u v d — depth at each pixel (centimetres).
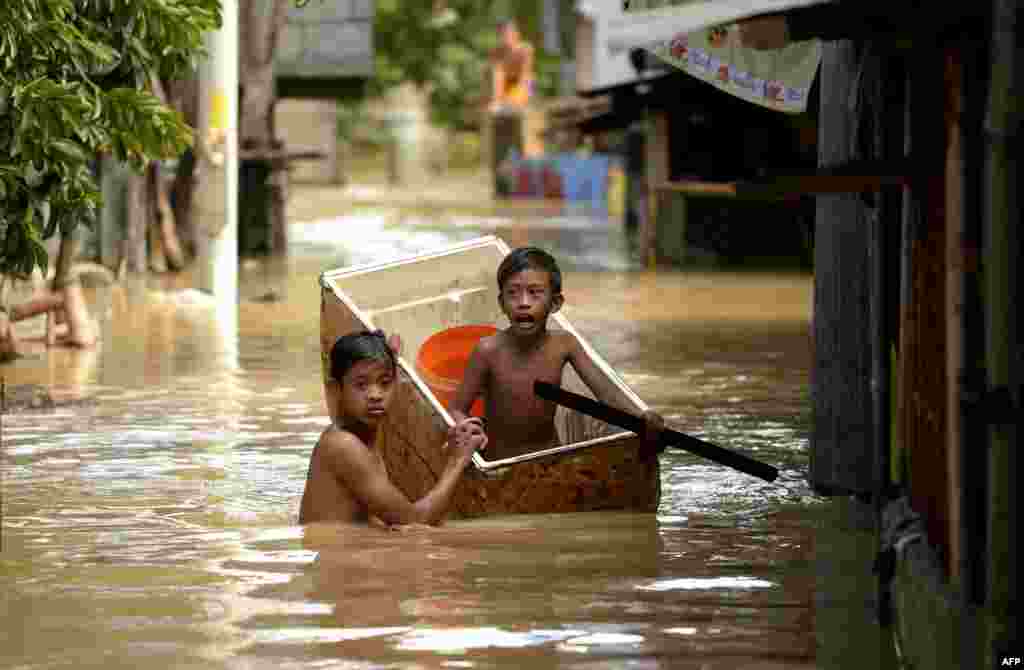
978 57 1115
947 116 1174
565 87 16988
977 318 1116
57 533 1698
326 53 6800
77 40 2184
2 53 2105
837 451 1902
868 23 1142
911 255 1386
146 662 1225
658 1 1631
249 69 6144
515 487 1742
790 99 1998
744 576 1504
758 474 1752
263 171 6341
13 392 2806
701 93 5850
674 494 1916
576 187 12444
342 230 8356
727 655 1246
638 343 3622
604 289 5059
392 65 16762
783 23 1144
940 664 1113
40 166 2172
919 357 1330
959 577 1123
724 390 2867
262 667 1210
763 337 3756
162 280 5228
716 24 1094
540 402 1870
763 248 6356
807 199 2605
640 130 8106
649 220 6059
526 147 13712
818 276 1908
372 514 1725
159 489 1956
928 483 1278
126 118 2280
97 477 2038
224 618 1347
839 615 1367
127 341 3628
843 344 1894
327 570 1515
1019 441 1067
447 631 1306
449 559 1559
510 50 15412
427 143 16812
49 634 1300
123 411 2608
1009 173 1059
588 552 1594
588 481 1761
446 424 1742
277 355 3388
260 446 2284
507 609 1374
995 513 1073
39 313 3459
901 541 1287
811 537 1675
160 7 2309
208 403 2702
